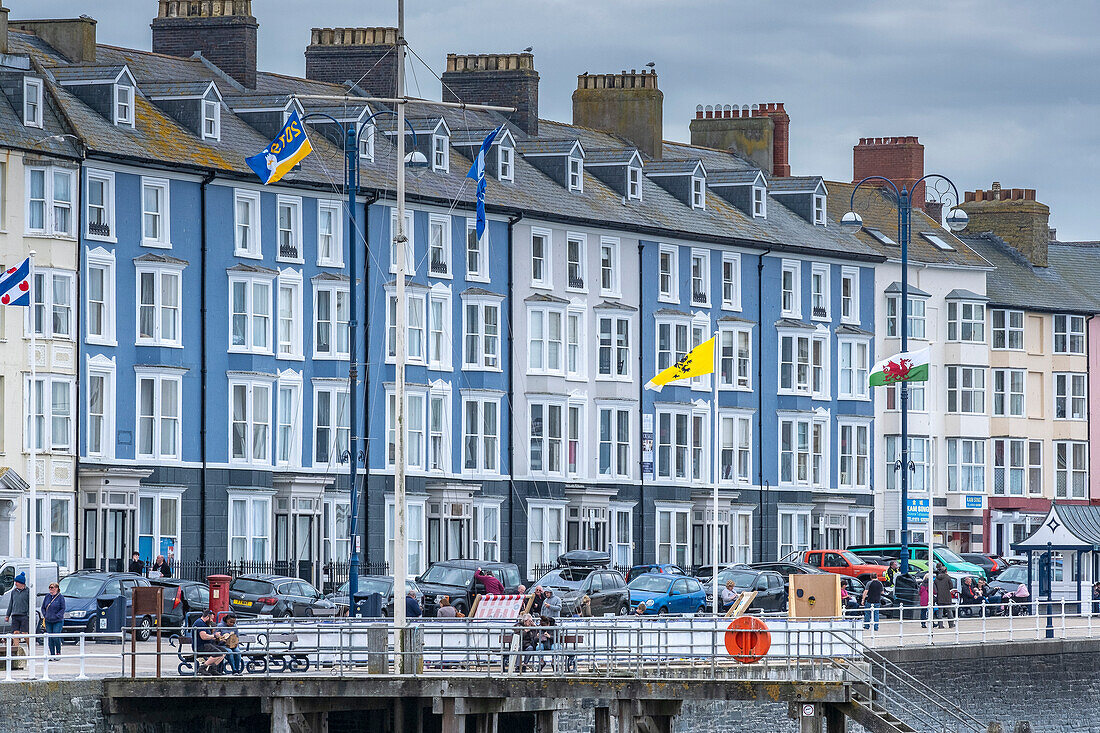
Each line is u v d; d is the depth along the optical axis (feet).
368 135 375.25
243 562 344.90
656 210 422.41
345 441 362.12
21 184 322.55
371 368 365.61
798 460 440.86
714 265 427.74
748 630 223.30
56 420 324.60
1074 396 515.09
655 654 226.58
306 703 221.66
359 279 365.20
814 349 447.42
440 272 377.91
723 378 427.33
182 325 342.23
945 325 490.90
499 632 232.53
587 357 403.13
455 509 377.09
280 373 354.74
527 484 390.63
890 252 481.05
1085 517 343.46
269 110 365.61
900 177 524.93
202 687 220.43
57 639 243.60
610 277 409.90
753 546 430.61
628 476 408.46
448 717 219.41
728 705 258.16
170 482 338.13
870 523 458.50
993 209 526.16
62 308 326.65
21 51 350.23
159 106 354.33
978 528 490.90
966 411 491.72
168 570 315.78
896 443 476.54
